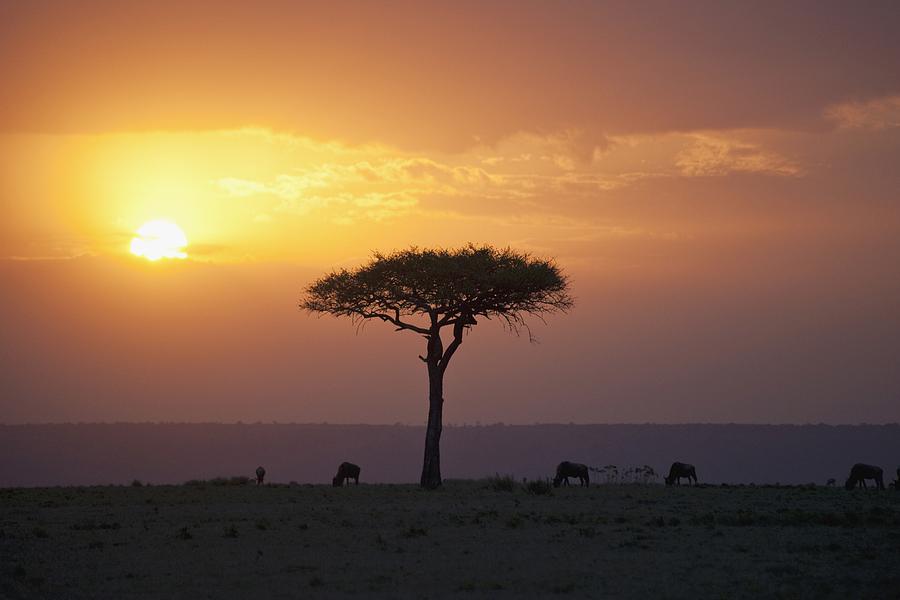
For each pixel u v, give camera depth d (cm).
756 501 13838
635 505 13250
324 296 19412
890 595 6700
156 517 11994
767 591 6831
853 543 9081
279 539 9700
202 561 8362
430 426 18500
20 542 9581
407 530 10200
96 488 18675
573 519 11119
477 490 17275
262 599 6750
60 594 7000
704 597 6662
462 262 18825
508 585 7119
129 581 7481
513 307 19438
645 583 7162
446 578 7444
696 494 15525
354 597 6781
